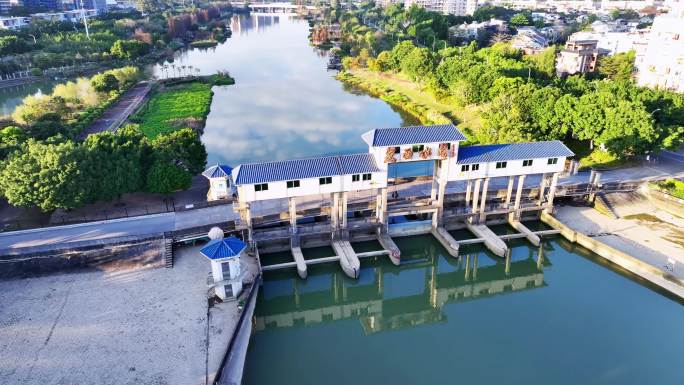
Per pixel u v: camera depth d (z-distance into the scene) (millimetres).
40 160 63562
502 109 92000
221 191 71875
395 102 146625
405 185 76562
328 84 175375
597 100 86250
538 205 71375
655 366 47688
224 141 113375
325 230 64250
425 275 68250
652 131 78750
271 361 49750
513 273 69750
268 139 114812
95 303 51625
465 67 132000
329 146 110125
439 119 122375
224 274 51219
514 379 46281
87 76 181000
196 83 168750
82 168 64438
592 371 47188
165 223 64375
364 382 46062
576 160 87625
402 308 61656
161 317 49688
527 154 66062
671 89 117500
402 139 60844
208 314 50281
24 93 162375
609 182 75875
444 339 53281
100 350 45219
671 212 71812
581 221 71250
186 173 72250
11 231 62375
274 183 58094
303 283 63094
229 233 62656
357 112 138125
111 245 57938
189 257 59812
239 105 145125
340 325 58031
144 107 135375
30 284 54500
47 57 179000
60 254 56875
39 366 43312
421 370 47906
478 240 67000
